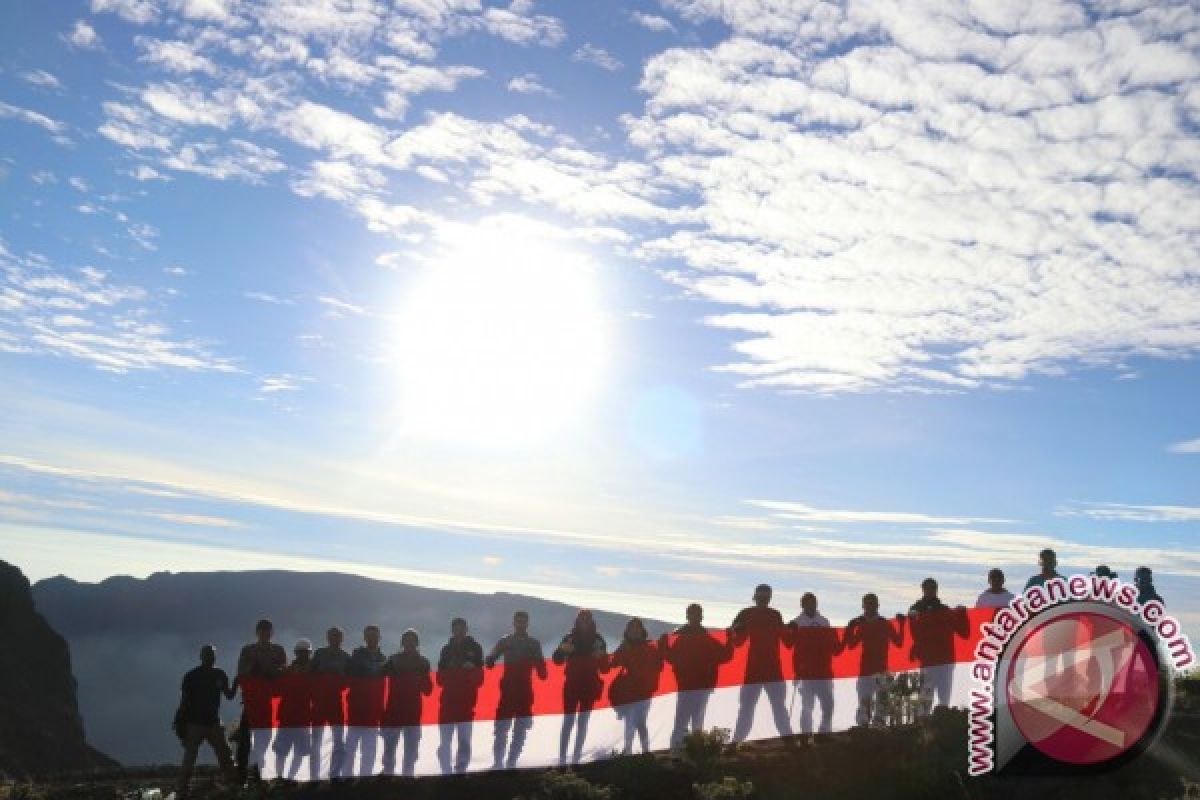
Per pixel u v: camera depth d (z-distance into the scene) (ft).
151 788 65.05
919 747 51.06
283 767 59.36
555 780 54.13
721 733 55.11
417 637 60.85
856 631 57.21
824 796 48.65
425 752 58.49
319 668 60.44
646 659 58.13
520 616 59.82
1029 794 46.93
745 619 58.44
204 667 60.18
